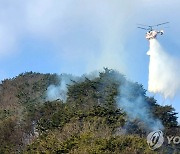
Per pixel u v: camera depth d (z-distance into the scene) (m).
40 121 74.12
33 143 61.97
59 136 61.69
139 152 53.41
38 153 56.78
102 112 67.06
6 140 75.31
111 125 64.25
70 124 63.84
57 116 70.06
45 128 69.19
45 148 58.12
